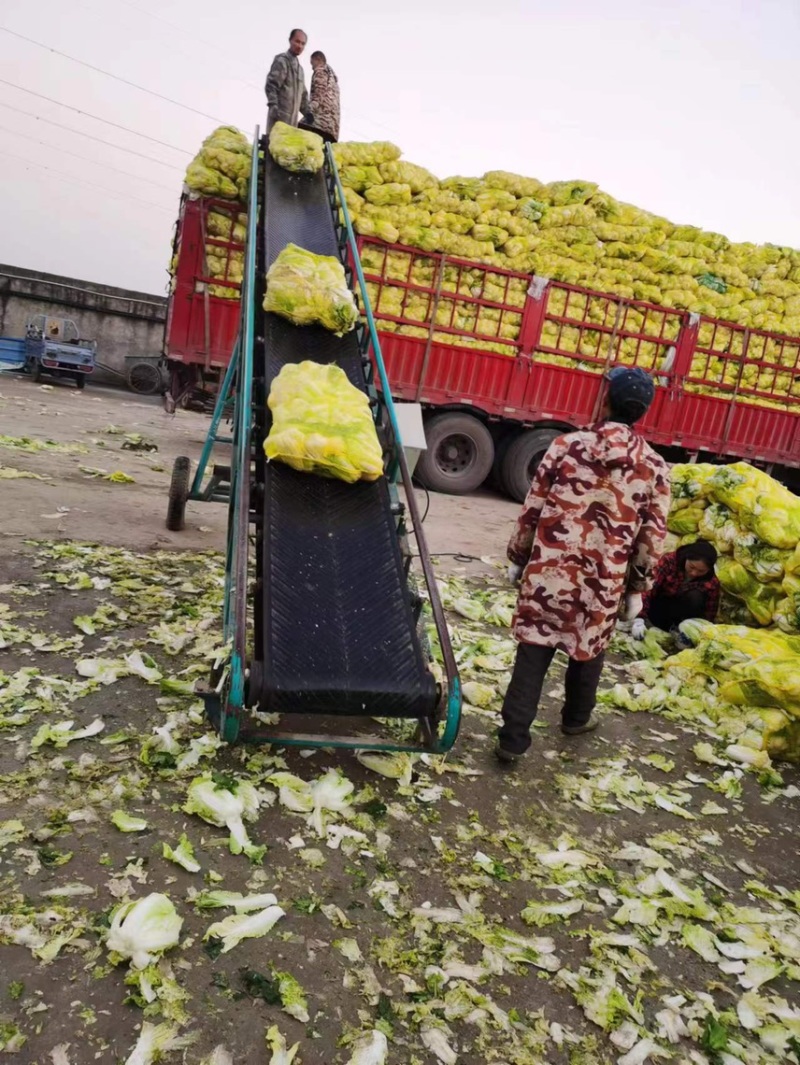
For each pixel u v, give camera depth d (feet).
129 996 6.41
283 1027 6.41
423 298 34.06
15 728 9.96
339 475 12.08
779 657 14.32
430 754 10.93
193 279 30.42
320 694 9.50
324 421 12.42
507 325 35.24
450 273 34.17
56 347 64.59
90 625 13.35
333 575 11.05
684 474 20.25
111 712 10.77
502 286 34.83
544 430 37.19
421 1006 6.86
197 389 32.42
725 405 39.14
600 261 36.09
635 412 11.00
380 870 8.65
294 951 7.25
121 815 8.53
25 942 6.74
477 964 7.50
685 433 38.99
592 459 10.88
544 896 8.69
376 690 9.74
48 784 8.96
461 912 8.17
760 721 13.64
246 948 7.18
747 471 18.35
